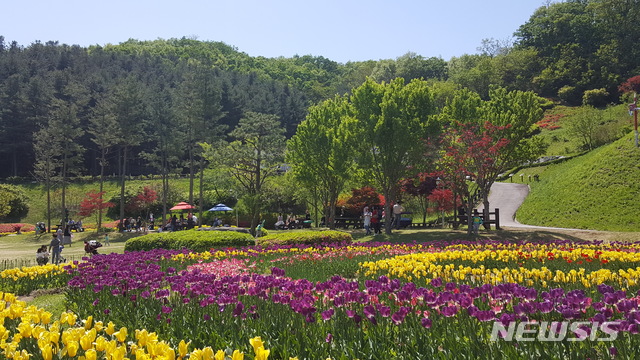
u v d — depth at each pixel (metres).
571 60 112.75
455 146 28.38
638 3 121.50
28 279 12.67
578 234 25.78
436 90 33.22
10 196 68.19
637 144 40.66
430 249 17.41
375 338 5.56
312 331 5.85
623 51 110.38
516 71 117.56
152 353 4.45
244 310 6.93
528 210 40.09
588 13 127.94
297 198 50.59
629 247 15.88
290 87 144.62
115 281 9.16
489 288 6.67
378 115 30.77
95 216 67.81
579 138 64.06
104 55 140.50
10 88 88.88
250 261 16.41
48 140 61.22
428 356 4.89
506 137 28.05
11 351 4.80
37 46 135.12
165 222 57.00
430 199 36.66
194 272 9.59
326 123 37.09
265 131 40.69
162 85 116.75
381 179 30.38
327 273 13.21
